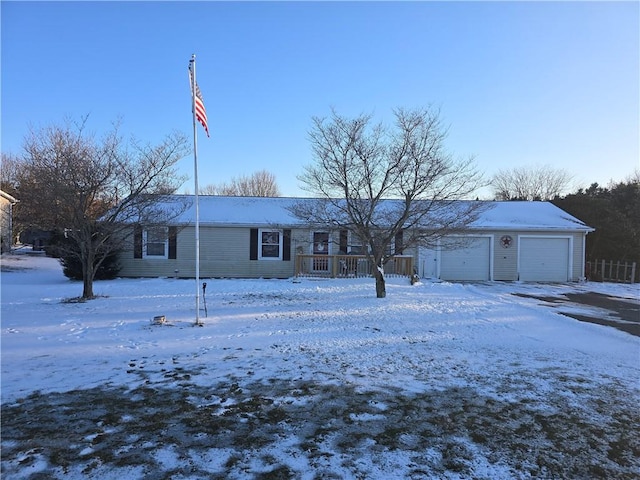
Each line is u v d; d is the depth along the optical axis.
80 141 15.68
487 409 4.84
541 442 4.08
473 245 21.14
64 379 5.67
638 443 4.09
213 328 8.80
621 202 27.00
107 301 12.38
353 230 13.09
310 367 6.29
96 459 3.64
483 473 3.51
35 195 12.35
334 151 12.32
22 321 9.42
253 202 22.75
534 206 24.12
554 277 21.20
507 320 10.12
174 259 19.97
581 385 5.68
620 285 19.55
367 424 4.41
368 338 8.13
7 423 4.34
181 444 3.93
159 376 5.82
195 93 9.12
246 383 5.57
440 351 7.30
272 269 20.25
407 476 3.44
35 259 26.55
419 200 12.98
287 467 3.55
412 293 14.57
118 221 13.12
